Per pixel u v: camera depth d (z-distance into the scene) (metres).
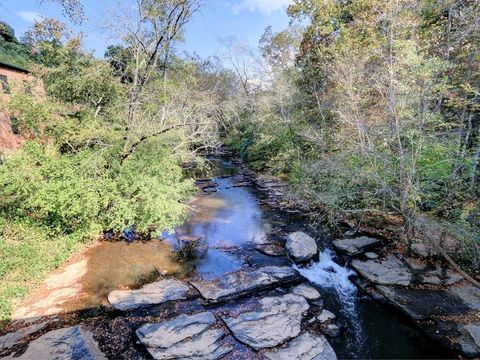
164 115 11.98
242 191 16.62
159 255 8.90
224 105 19.64
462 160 7.24
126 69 11.96
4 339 5.41
